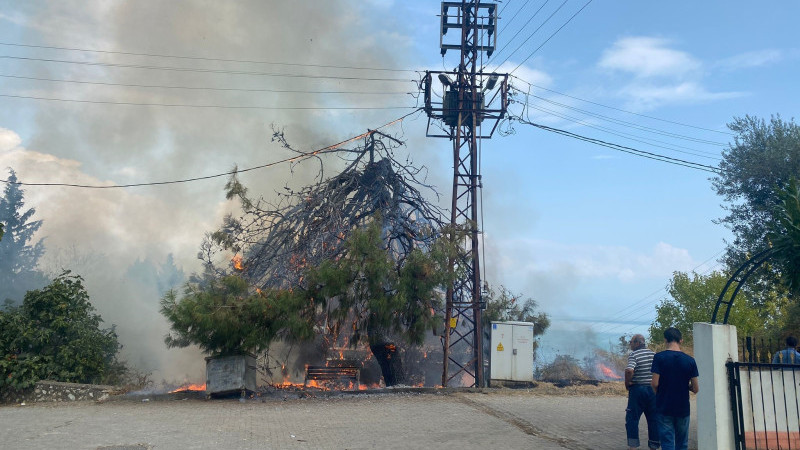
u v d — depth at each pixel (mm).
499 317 22094
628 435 9109
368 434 10383
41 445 9359
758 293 27703
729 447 8070
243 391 15094
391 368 18734
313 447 9336
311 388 17484
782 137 27828
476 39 21781
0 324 16141
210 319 14664
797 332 19844
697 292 25453
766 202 27859
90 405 14312
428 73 21469
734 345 8375
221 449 9148
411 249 19141
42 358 16000
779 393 8273
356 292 17094
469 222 19297
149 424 11297
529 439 10039
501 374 18359
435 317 17438
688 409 7961
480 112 21391
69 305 17094
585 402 14688
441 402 14539
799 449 8141
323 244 19031
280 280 18516
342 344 19562
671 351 8188
